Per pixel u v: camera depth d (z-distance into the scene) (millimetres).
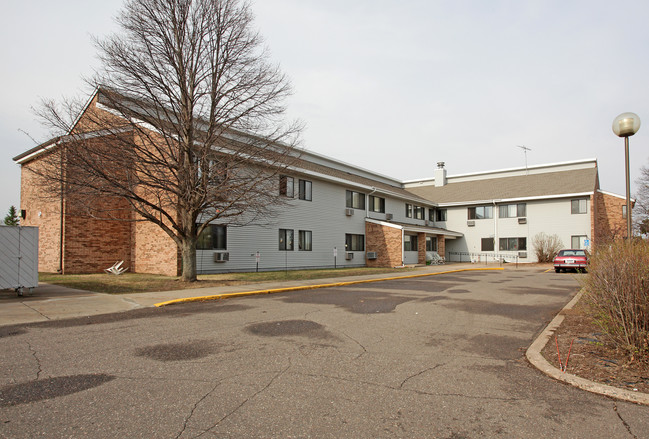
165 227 14492
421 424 3619
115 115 13594
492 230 38281
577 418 3793
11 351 5777
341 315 8875
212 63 13672
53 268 18844
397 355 5812
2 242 10688
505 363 5516
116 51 12969
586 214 33875
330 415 3764
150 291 12375
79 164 12242
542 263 34188
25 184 22125
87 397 4102
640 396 4191
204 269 18797
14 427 3422
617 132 7902
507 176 43375
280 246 22859
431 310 9703
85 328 7359
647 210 40719
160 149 13586
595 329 7254
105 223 19141
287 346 6188
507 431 3514
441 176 45875
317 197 25703
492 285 15836
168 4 13586
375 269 25078
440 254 36188
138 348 5992
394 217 34125
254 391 4324
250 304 10438
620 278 5605
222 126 14047
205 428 3453
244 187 14336
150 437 3281
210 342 6387
